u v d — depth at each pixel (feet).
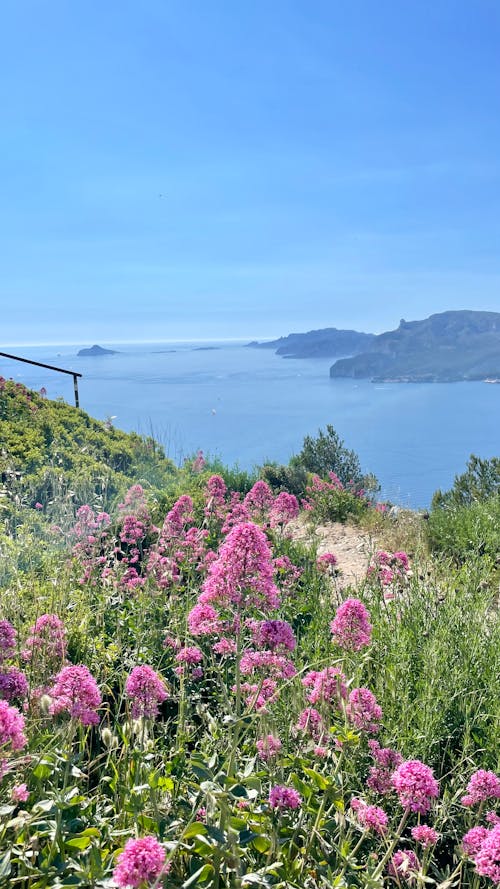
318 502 44.52
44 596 18.38
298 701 11.63
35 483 32.99
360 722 11.39
